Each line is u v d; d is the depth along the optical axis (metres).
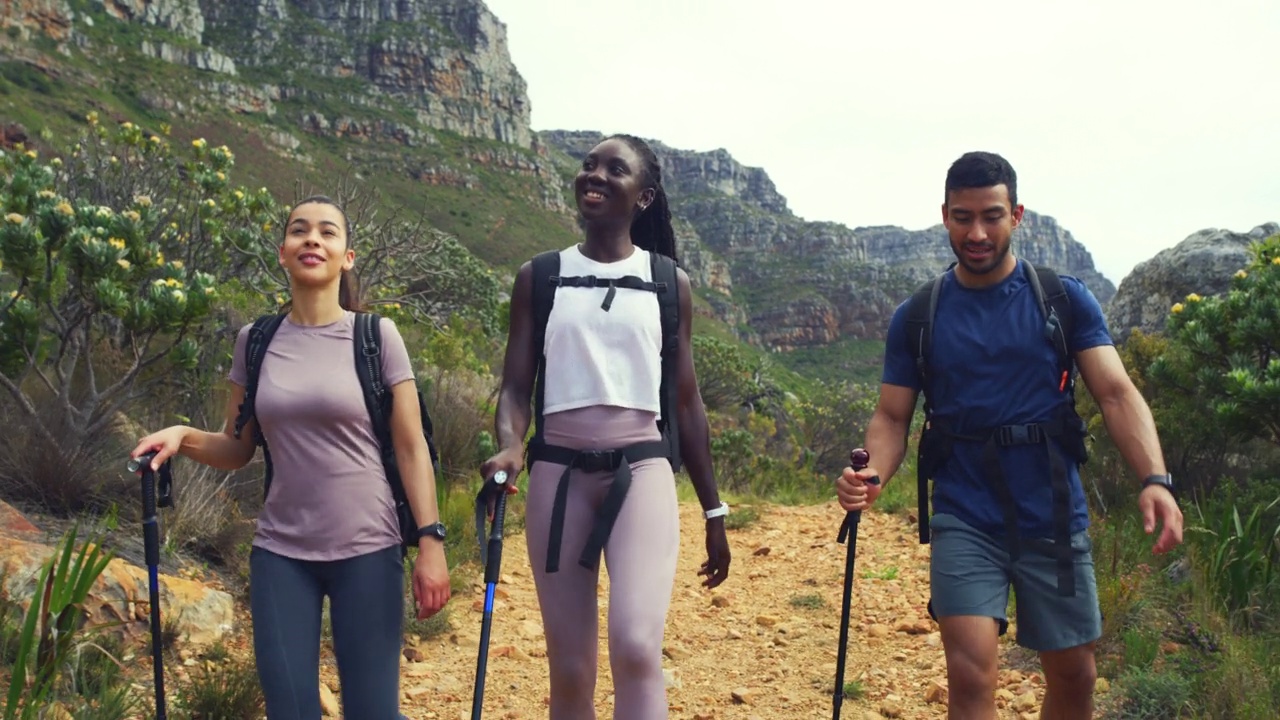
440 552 2.95
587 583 3.13
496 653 5.18
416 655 5.07
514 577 6.54
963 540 3.06
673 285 3.27
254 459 6.54
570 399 3.13
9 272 5.97
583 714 3.15
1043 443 3.04
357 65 167.50
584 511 3.12
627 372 3.14
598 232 3.29
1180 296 10.64
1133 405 2.99
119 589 4.44
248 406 2.96
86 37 107.69
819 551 7.60
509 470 2.95
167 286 5.85
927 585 6.60
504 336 20.27
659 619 2.97
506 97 186.50
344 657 2.85
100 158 9.38
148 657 4.26
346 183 11.95
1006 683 4.72
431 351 12.30
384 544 2.91
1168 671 4.43
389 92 166.75
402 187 133.75
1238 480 7.03
